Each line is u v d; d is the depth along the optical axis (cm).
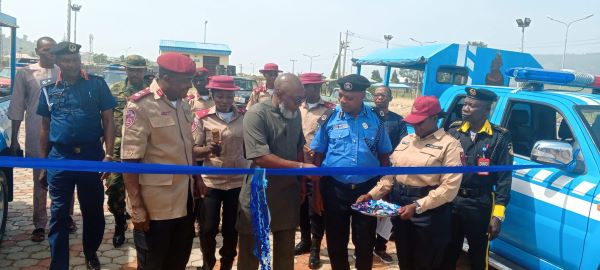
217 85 368
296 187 309
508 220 353
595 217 288
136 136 266
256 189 239
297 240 481
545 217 321
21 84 415
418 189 304
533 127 410
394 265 425
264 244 240
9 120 455
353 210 324
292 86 287
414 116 299
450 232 306
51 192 334
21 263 388
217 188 357
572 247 302
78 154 344
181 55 278
